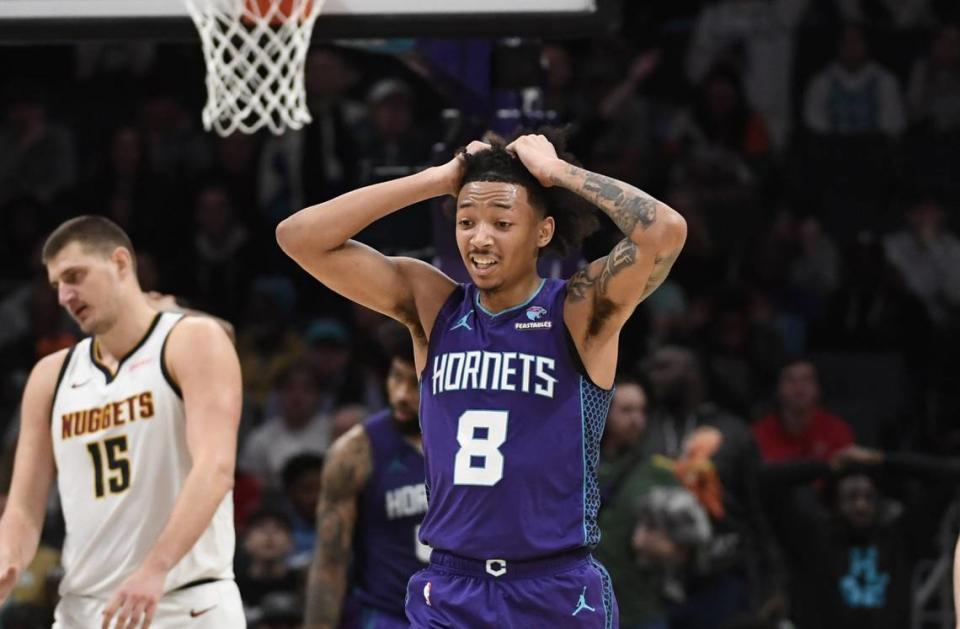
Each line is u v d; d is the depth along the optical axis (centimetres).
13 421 2483
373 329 2595
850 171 3133
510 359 1059
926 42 3278
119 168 2950
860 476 1886
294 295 2808
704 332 2688
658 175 3002
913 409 2722
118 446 1257
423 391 1089
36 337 2689
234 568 1905
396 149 2828
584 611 1049
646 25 3331
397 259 1119
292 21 1352
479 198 1056
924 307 2862
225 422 1229
